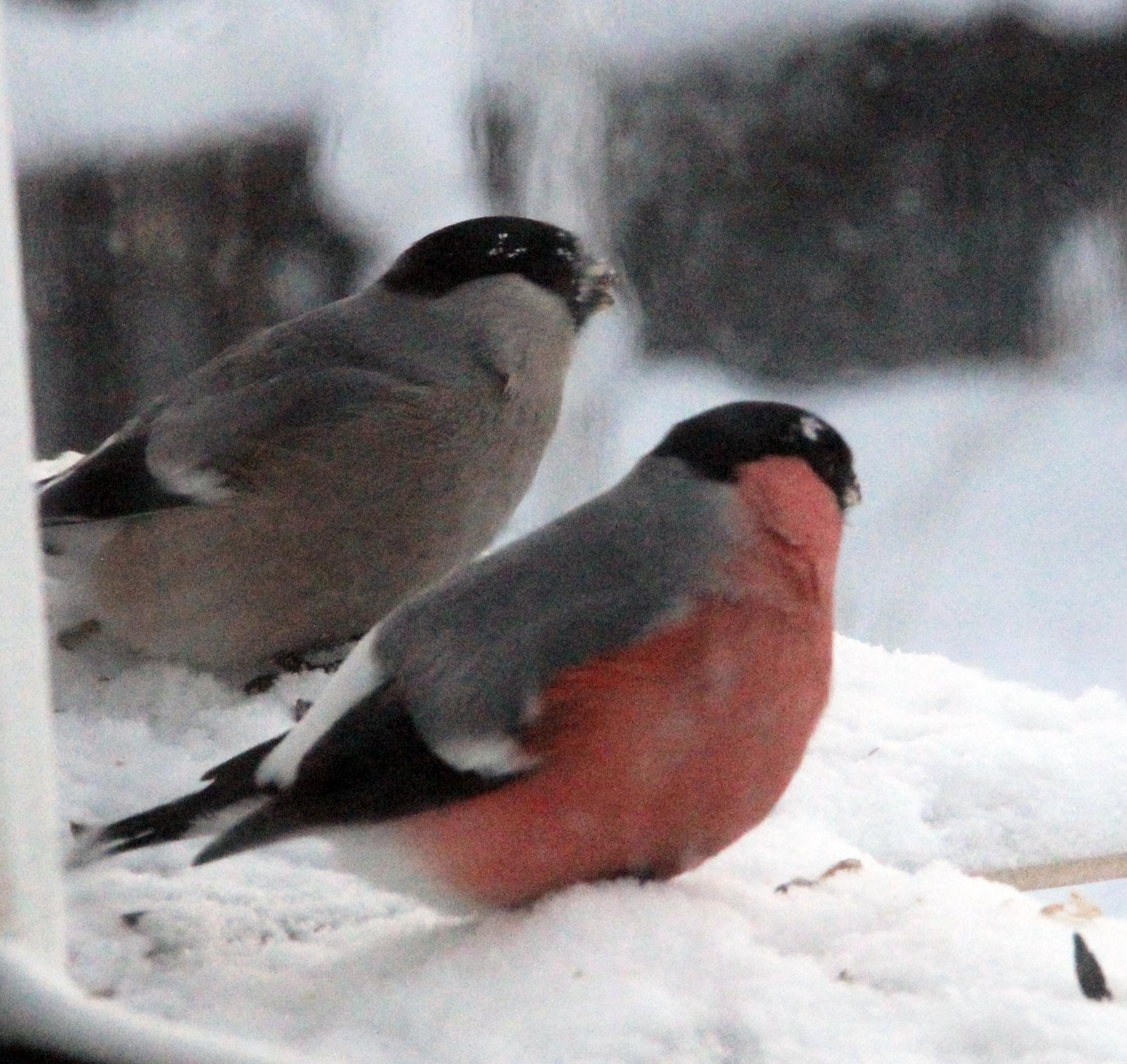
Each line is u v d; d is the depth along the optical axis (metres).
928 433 21.27
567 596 5.62
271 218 18.89
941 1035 5.13
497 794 5.52
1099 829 7.11
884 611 17.61
